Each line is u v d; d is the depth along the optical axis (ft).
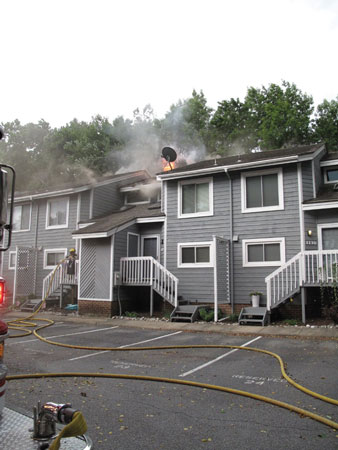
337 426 13.57
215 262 45.09
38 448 9.48
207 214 52.06
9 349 29.66
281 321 42.80
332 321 40.01
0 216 12.10
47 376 21.18
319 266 40.42
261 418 14.78
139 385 19.61
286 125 105.40
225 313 48.73
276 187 48.03
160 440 12.78
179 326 41.50
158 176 55.16
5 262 71.26
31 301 61.16
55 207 68.03
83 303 53.11
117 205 72.43
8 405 13.34
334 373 21.57
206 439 12.85
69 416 9.45
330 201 43.37
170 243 54.24
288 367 23.16
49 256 67.31
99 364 24.57
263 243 47.85
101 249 52.80
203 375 21.59
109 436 13.10
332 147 104.88
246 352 28.19
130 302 54.13
